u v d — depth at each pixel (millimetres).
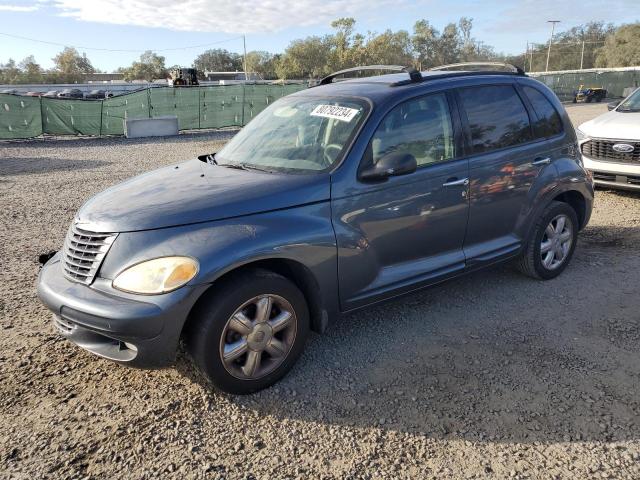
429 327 3980
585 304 4293
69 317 2904
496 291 4598
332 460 2623
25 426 2879
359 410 3010
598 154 7348
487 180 4062
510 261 4508
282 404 3072
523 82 4578
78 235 3100
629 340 3701
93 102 20609
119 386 3248
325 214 3266
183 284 2756
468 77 4191
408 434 2803
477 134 4066
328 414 2980
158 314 2717
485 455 2633
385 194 3498
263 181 3275
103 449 2703
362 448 2705
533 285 4707
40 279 3213
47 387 3236
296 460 2627
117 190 3486
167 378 3324
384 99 3664
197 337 2891
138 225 2904
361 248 3416
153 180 3582
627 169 7000
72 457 2645
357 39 86125
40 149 16844
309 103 4062
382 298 3629
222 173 3561
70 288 2967
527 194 4402
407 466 2572
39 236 6527
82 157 14719
